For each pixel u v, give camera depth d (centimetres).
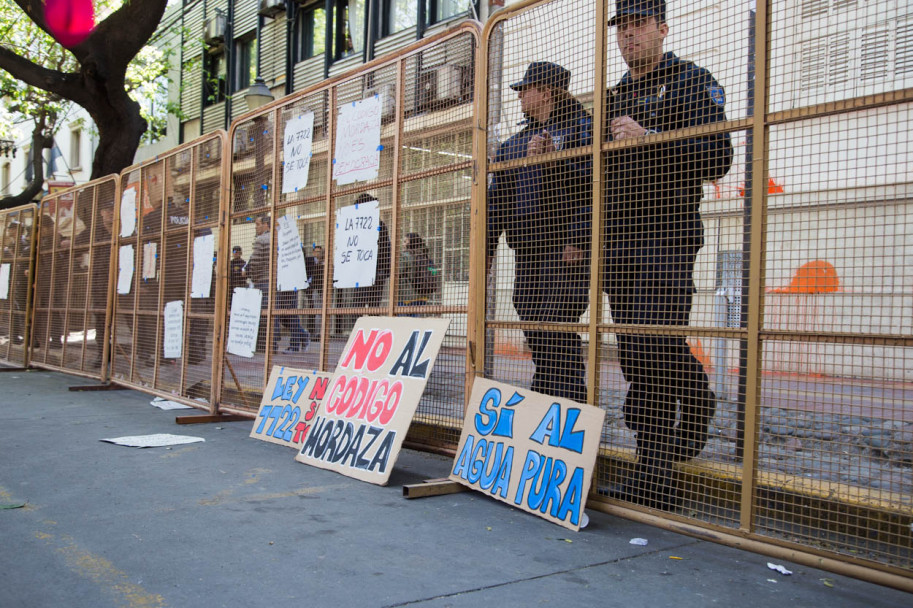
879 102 267
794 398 303
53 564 262
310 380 512
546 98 385
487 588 247
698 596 246
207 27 2117
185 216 692
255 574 255
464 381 419
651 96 340
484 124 412
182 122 2317
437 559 276
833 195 284
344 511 339
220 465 433
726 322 324
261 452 477
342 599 234
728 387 321
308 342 538
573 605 235
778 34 300
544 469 344
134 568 259
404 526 317
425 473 424
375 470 397
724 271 324
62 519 318
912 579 252
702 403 328
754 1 302
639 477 343
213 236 649
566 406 347
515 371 397
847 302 371
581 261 370
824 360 317
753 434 299
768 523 314
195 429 566
